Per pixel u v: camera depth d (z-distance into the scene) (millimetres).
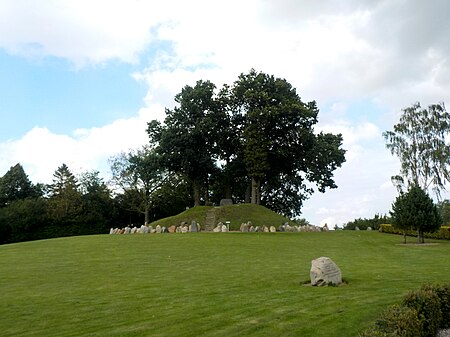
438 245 30781
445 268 18359
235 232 38500
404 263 20484
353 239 34562
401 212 32906
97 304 12211
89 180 73875
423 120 53656
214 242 30062
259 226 42781
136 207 72688
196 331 9102
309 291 13133
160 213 77250
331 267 14375
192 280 16000
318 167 60906
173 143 55531
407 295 9102
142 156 72375
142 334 9055
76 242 31266
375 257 23188
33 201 69375
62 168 80562
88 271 18922
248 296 12547
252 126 53500
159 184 73188
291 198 75688
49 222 67875
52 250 27031
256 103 55500
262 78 56562
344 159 62250
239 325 9438
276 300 11844
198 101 57500
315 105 57406
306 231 41781
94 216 70750
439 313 9344
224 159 62719
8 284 16109
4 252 27094
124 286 15109
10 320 10750
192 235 35031
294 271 17750
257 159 53031
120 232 41625
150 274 17781
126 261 21797
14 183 79562
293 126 55094
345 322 9445
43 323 10367
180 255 23906
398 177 54094
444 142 52875
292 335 8672
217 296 12711
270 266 19500
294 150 56250
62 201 68812
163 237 33438
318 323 9414
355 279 15234
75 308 11805
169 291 13836
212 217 48812
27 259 23250
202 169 57812
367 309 10523
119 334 9125
